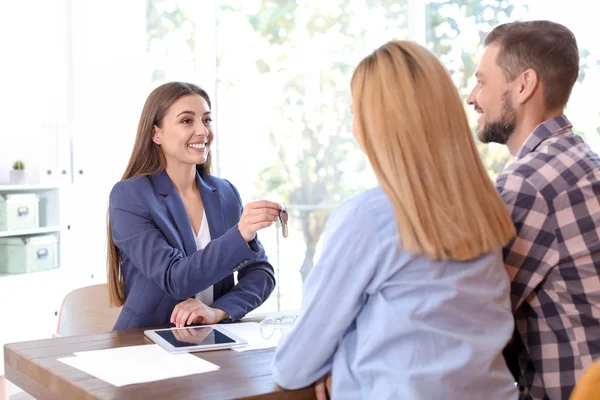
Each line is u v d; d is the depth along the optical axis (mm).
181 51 4688
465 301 1225
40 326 3906
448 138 1240
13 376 1610
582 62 3445
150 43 4742
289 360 1292
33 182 4301
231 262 1851
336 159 4332
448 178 1228
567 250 1414
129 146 4602
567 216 1418
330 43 4324
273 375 1341
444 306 1207
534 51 1522
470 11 3871
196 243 2100
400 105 1227
